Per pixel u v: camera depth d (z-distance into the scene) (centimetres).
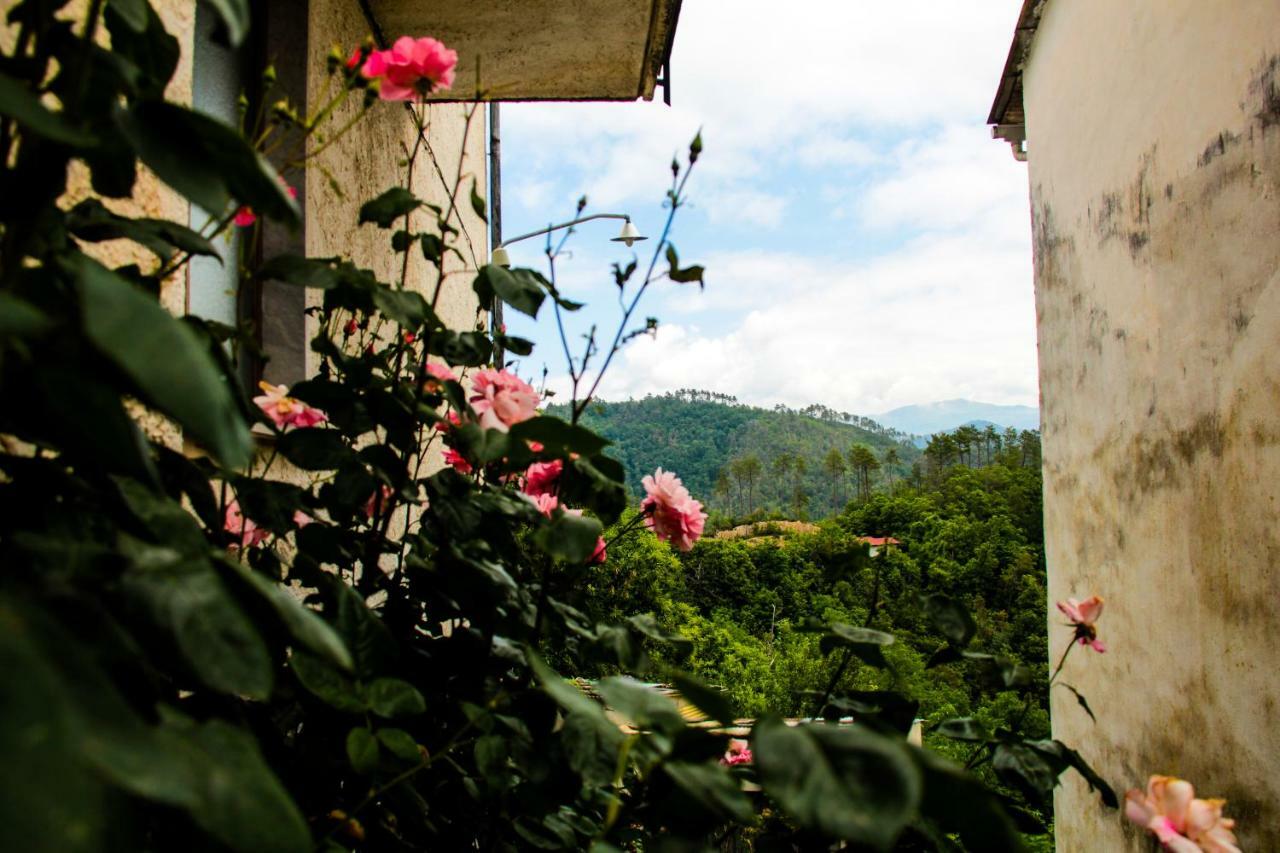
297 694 114
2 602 38
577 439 109
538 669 85
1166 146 314
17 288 61
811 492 11688
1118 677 367
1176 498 307
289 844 45
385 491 163
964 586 3747
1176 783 113
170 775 40
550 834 120
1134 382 352
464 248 484
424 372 143
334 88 253
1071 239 443
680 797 83
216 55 218
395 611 146
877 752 58
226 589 57
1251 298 251
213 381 47
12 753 31
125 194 70
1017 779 127
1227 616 266
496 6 304
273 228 225
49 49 70
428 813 127
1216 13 270
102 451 52
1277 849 234
